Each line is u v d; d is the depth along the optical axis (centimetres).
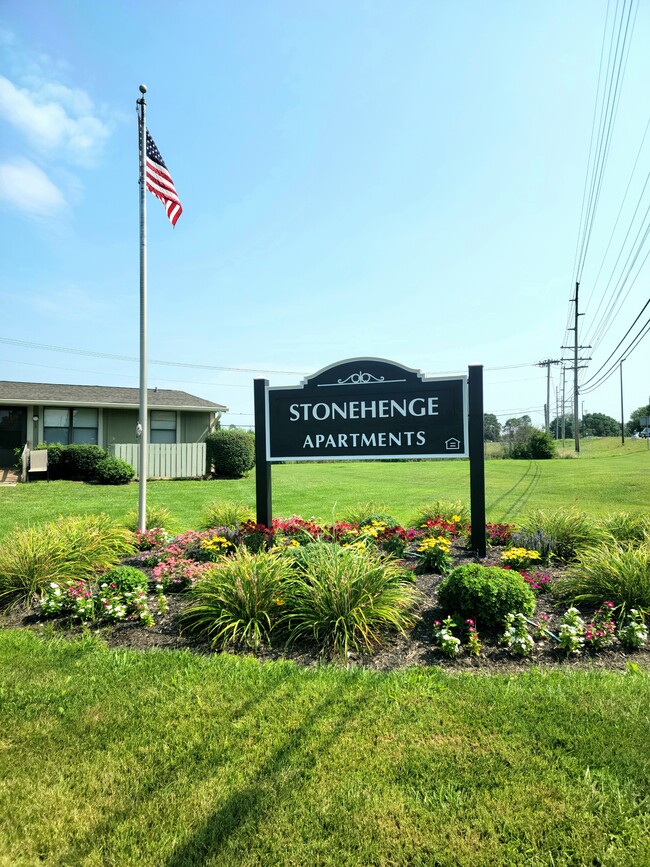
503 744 280
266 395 695
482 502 628
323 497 1391
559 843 218
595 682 343
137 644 421
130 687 349
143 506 761
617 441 5794
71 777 262
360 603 425
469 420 635
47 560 542
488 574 443
